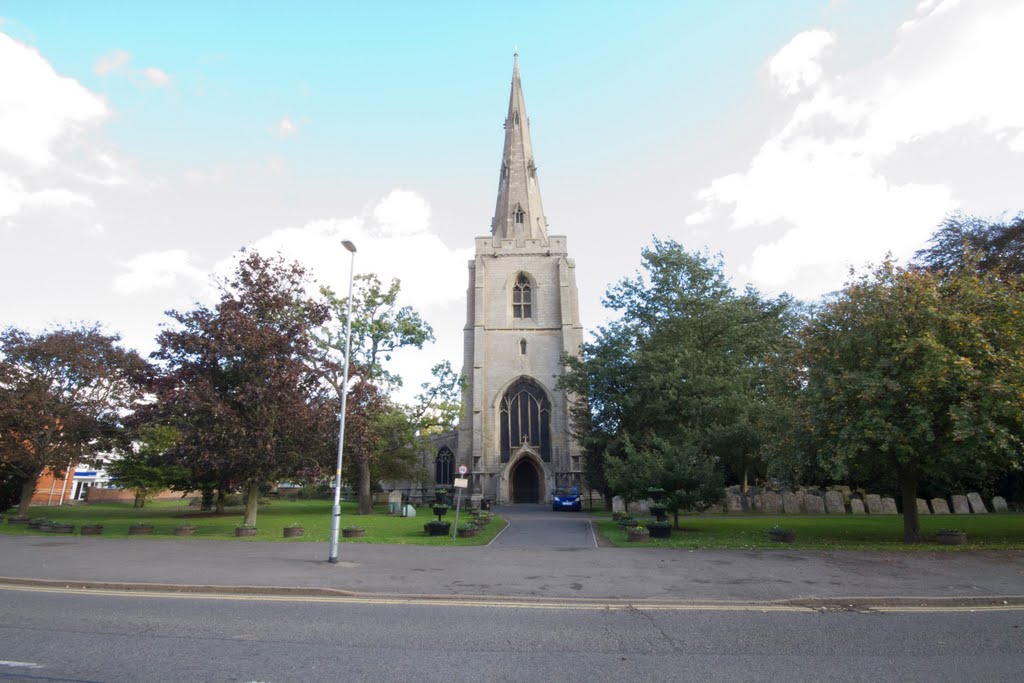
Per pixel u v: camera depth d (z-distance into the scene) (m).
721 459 34.28
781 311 41.94
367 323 39.50
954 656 7.43
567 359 41.91
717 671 6.84
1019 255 27.94
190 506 47.34
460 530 21.25
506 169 69.19
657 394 33.66
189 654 7.38
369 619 9.35
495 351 58.47
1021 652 7.60
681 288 37.03
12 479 33.00
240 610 9.96
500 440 56.44
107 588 11.94
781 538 18.94
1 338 29.84
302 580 12.42
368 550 17.30
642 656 7.42
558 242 61.38
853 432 17.64
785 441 20.75
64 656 7.25
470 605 10.42
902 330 17.81
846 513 32.59
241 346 24.08
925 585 11.87
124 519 31.70
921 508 31.91
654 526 20.48
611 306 40.09
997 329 17.45
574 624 9.08
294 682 6.37
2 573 13.16
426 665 7.00
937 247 32.84
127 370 28.53
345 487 56.41
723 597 10.92
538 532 23.59
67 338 30.75
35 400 28.83
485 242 61.50
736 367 34.62
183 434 23.67
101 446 32.66
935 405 17.28
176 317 24.72
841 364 19.31
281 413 23.52
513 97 71.56
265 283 26.44
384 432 37.62
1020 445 17.25
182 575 12.95
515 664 7.07
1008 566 13.95
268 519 31.41
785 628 8.87
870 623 9.19
